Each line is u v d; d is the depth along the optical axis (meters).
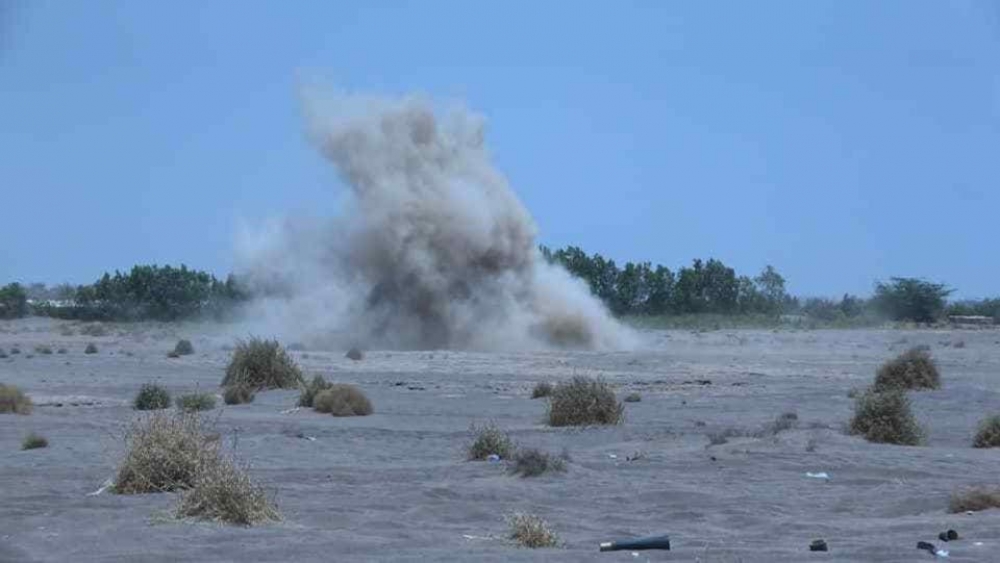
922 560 43.81
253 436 88.69
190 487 57.78
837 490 63.50
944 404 112.69
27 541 46.47
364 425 99.06
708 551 45.78
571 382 107.81
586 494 61.50
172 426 61.97
